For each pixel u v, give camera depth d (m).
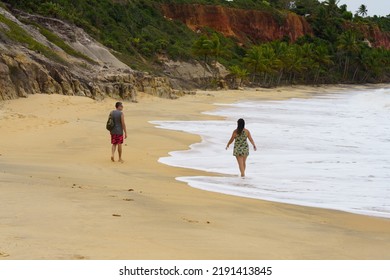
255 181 17.25
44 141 24.53
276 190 15.75
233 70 117.50
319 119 44.31
